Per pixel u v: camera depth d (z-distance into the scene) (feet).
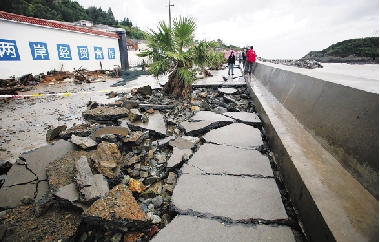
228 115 15.48
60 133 11.77
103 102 20.95
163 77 40.24
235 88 25.80
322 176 6.38
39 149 9.71
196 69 22.40
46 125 14.88
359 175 6.13
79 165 7.91
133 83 33.99
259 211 6.41
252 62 35.88
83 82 36.94
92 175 7.49
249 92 23.53
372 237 4.32
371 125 6.24
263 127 13.53
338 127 7.75
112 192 6.81
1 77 34.71
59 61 43.65
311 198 5.54
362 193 5.63
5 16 34.04
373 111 6.33
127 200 6.56
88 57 50.37
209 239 5.53
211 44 21.34
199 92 24.07
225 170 8.58
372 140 6.04
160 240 5.54
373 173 5.70
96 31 51.55
